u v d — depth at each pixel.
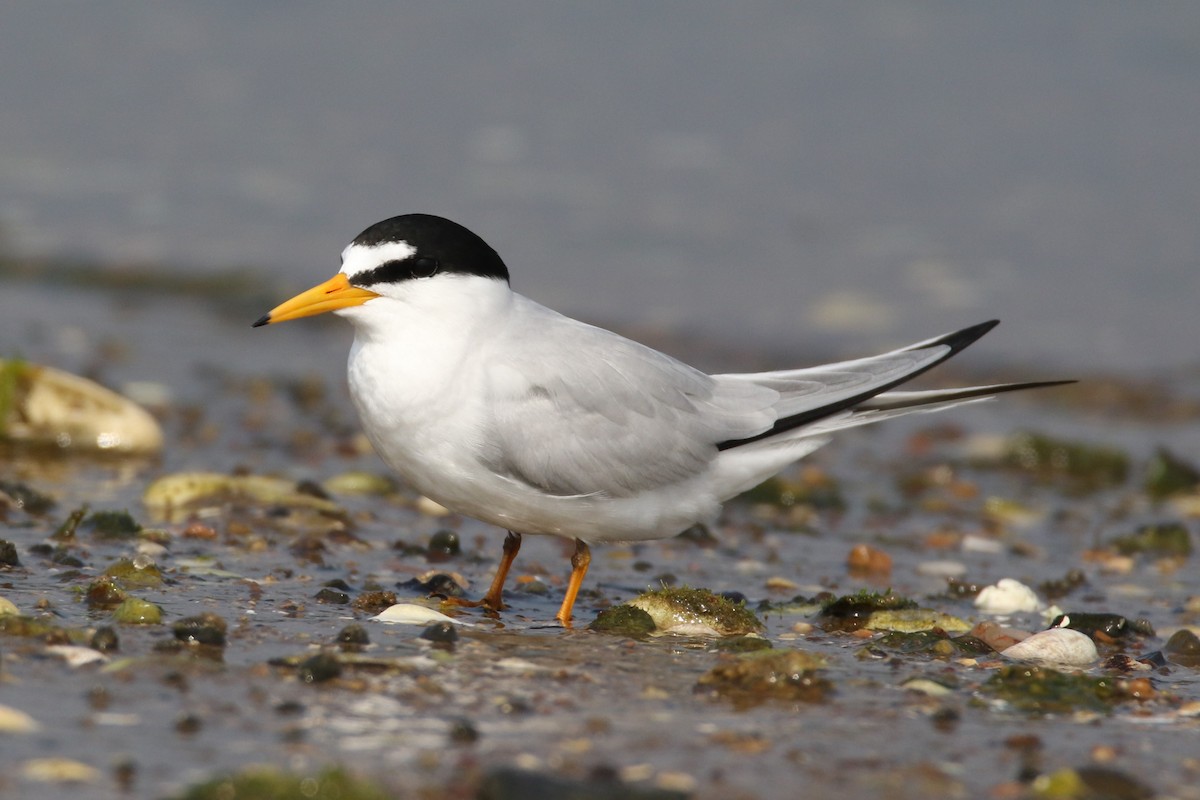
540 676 7.71
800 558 11.80
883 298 20.89
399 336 9.02
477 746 6.52
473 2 33.47
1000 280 21.52
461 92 28.47
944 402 9.95
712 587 10.66
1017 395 18.52
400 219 9.12
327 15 32.59
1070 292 21.08
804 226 23.34
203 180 24.59
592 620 9.34
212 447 14.23
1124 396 18.42
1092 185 24.64
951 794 6.28
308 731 6.60
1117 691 7.85
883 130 26.89
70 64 29.36
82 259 21.62
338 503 12.24
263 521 11.28
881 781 6.38
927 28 31.69
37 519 10.87
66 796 5.78
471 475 9.07
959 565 11.77
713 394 9.74
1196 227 23.05
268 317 8.94
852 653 8.64
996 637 9.14
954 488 14.80
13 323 19.05
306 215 23.36
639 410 9.33
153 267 21.53
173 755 6.25
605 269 21.53
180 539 10.59
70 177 24.44
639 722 7.01
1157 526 12.77
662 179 25.00
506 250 21.92
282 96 28.20
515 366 9.05
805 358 19.03
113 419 13.32
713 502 9.76
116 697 6.93
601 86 28.83
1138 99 27.97
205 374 17.58
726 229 23.12
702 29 31.84
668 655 8.30
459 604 9.50
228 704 6.92
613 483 9.26
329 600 9.13
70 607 8.56
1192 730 7.30
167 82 28.62
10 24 31.30
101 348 18.27
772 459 9.84
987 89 28.53
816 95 28.41
